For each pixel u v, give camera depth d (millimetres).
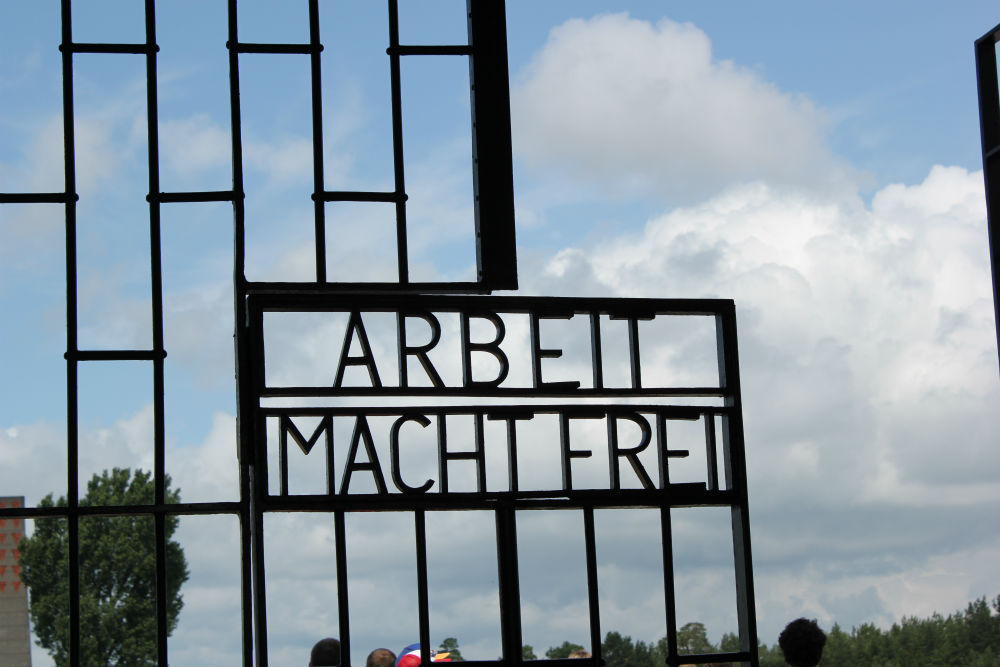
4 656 19953
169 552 31594
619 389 3902
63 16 3779
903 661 36219
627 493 3855
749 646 3883
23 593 19859
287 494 3646
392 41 3938
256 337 3715
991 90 4211
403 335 3812
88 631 30594
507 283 3904
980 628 37000
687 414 3969
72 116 3760
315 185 3822
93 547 31062
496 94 4020
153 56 3812
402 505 3707
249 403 3688
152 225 3723
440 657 3855
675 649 3830
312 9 3893
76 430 3557
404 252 3846
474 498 3748
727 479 3979
